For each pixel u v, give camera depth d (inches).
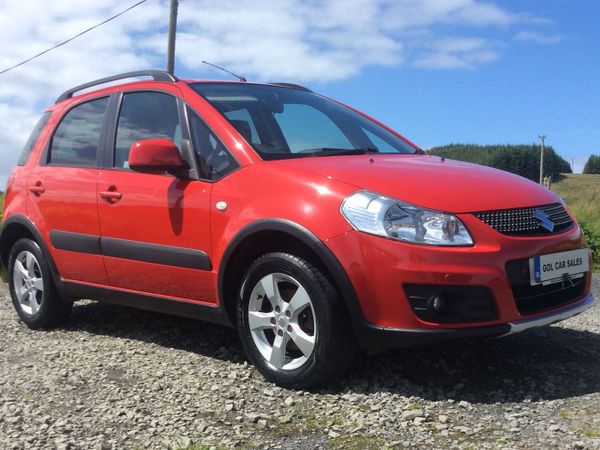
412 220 140.6
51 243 214.1
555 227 158.2
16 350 197.9
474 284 138.4
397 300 139.6
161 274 180.5
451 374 160.7
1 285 318.3
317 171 155.3
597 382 153.5
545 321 147.6
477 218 143.4
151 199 181.2
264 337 160.9
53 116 233.0
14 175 236.1
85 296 210.2
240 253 162.7
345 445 124.4
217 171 170.1
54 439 130.2
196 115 181.5
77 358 185.2
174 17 677.3
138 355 186.1
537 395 146.1
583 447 117.5
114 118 206.4
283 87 213.0
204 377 164.4
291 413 140.3
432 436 126.3
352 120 209.0
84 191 201.8
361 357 172.9
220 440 128.1
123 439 129.8
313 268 148.3
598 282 326.0
